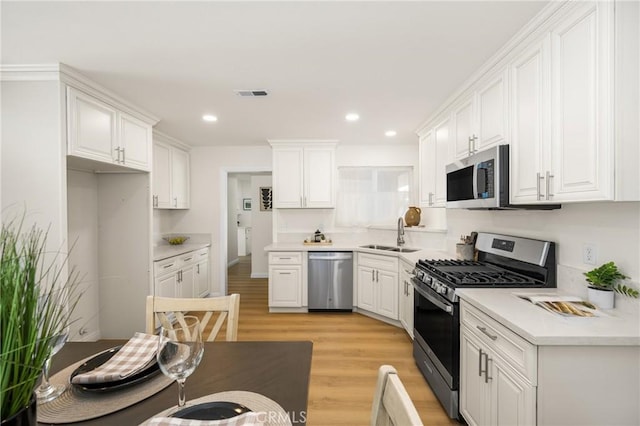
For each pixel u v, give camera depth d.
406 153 4.53
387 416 0.84
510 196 1.85
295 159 4.28
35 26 1.62
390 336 3.26
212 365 1.17
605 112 1.24
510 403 1.37
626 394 1.22
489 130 2.09
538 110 1.61
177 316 1.51
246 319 3.81
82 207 3.03
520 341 1.30
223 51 1.90
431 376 2.26
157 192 3.84
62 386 1.02
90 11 1.51
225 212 4.86
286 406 0.91
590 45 1.30
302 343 1.36
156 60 2.00
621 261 1.48
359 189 4.59
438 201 3.05
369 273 3.82
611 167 1.23
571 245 1.76
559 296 1.68
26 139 2.10
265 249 3.98
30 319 0.67
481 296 1.72
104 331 3.21
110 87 2.42
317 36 1.74
